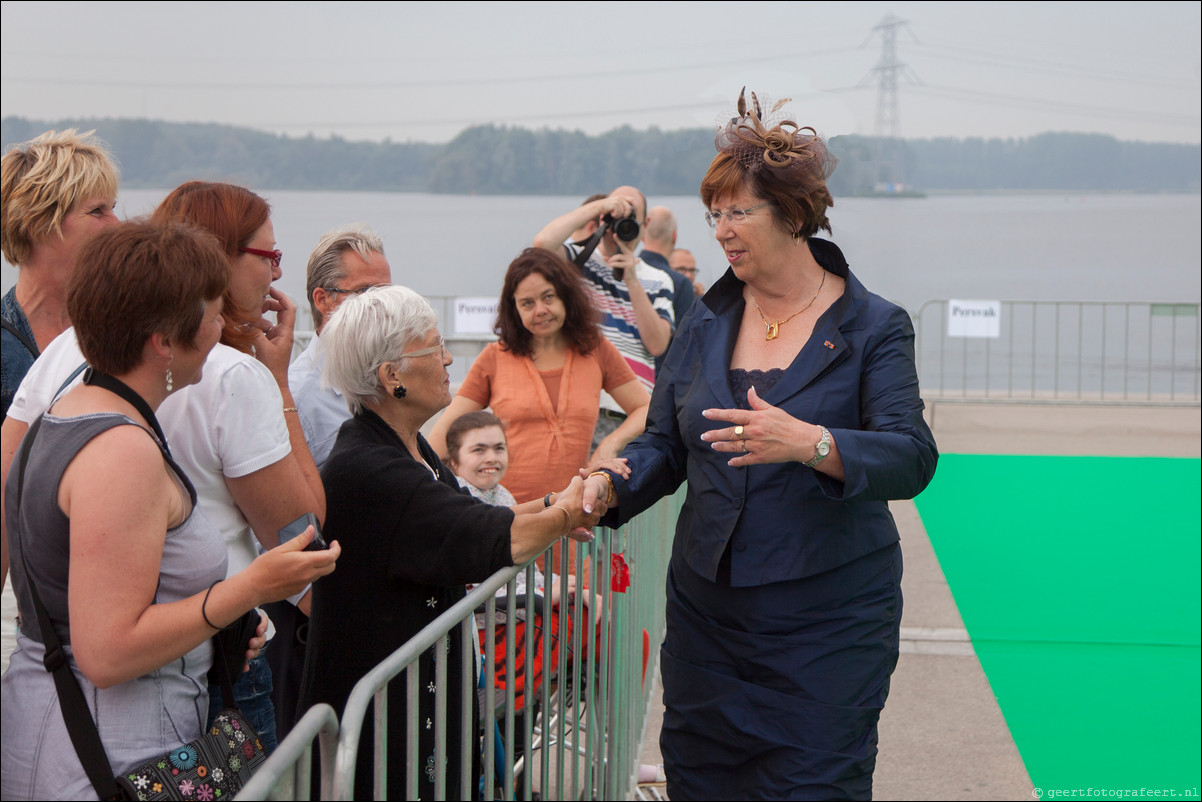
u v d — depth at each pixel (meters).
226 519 2.09
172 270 1.59
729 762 2.48
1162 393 14.59
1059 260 49.47
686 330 2.63
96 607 1.50
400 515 2.13
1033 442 9.83
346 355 2.19
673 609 2.60
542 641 2.46
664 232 5.77
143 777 1.58
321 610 2.21
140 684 1.62
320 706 1.46
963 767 3.88
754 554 2.39
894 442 2.20
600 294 4.98
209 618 1.57
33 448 1.58
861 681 2.42
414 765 1.79
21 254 2.24
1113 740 4.11
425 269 37.66
